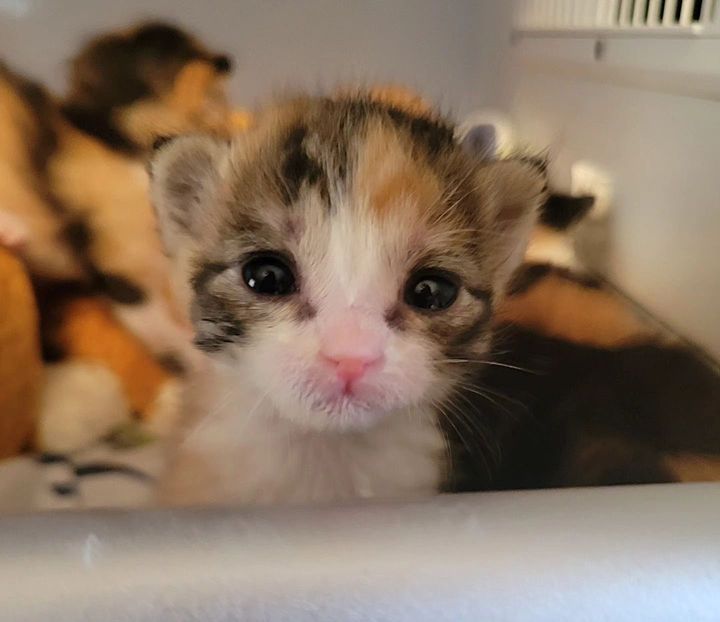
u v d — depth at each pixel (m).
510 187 0.15
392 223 0.13
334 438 0.15
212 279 0.14
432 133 0.15
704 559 0.07
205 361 0.15
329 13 0.23
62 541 0.07
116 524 0.07
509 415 0.16
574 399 0.16
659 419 0.15
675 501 0.08
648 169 0.18
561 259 0.19
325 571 0.07
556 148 0.21
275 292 0.13
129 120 0.22
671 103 0.17
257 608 0.07
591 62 0.19
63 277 0.20
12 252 0.19
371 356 0.12
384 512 0.07
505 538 0.07
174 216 0.15
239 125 0.18
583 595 0.07
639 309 0.18
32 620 0.06
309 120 0.15
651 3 0.17
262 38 0.23
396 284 0.13
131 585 0.07
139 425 0.18
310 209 0.13
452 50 0.24
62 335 0.19
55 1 0.22
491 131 0.21
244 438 0.15
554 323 0.18
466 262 0.14
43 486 0.16
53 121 0.21
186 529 0.07
